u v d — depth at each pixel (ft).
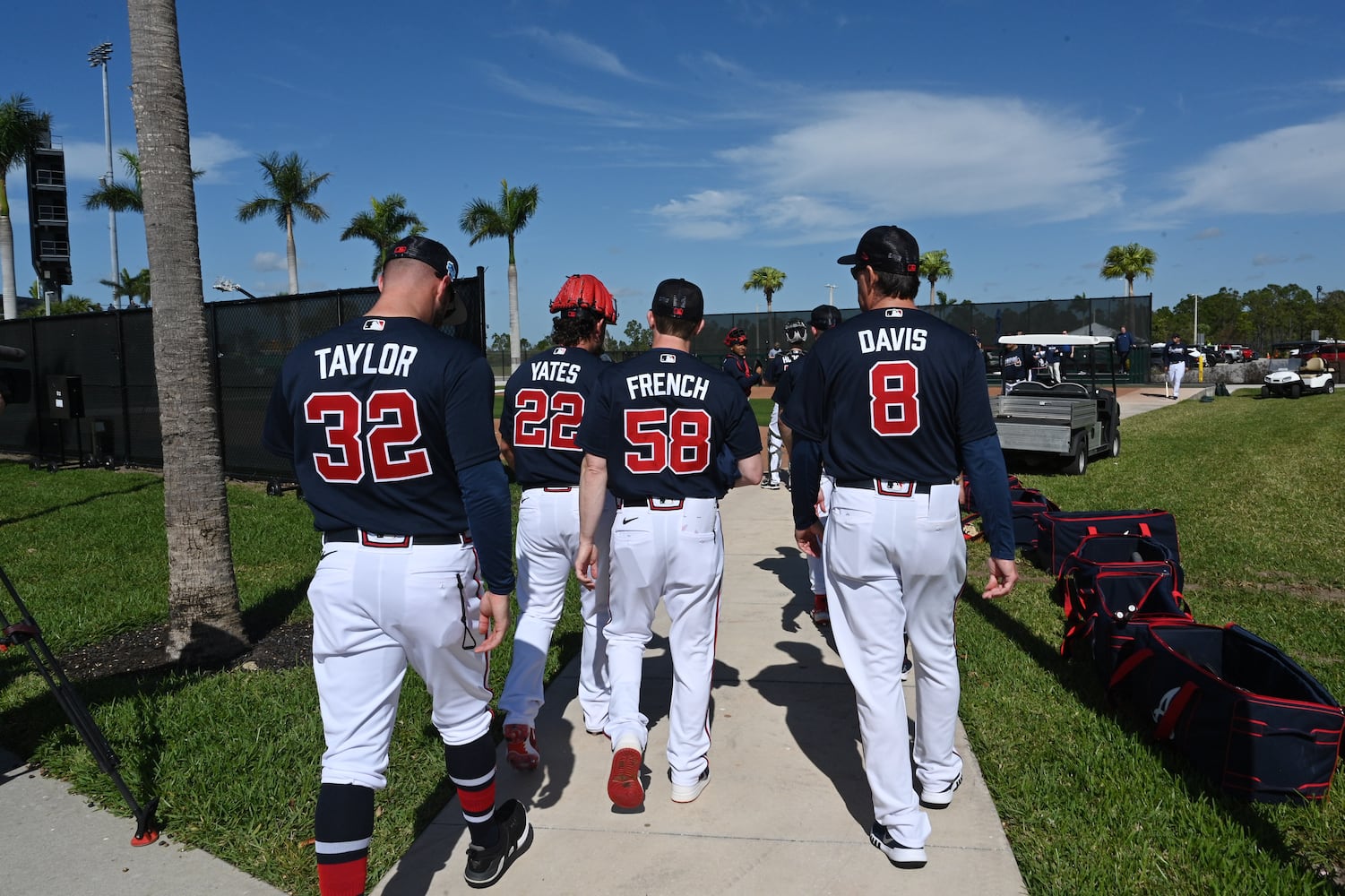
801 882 9.02
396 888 8.98
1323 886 8.80
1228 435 50.60
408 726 12.48
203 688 14.03
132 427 40.91
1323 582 20.04
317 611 7.40
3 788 11.20
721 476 10.37
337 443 7.14
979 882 8.97
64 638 16.49
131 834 10.08
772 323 119.55
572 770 11.56
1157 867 9.11
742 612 18.48
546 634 11.68
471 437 7.14
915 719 12.94
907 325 8.92
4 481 37.29
